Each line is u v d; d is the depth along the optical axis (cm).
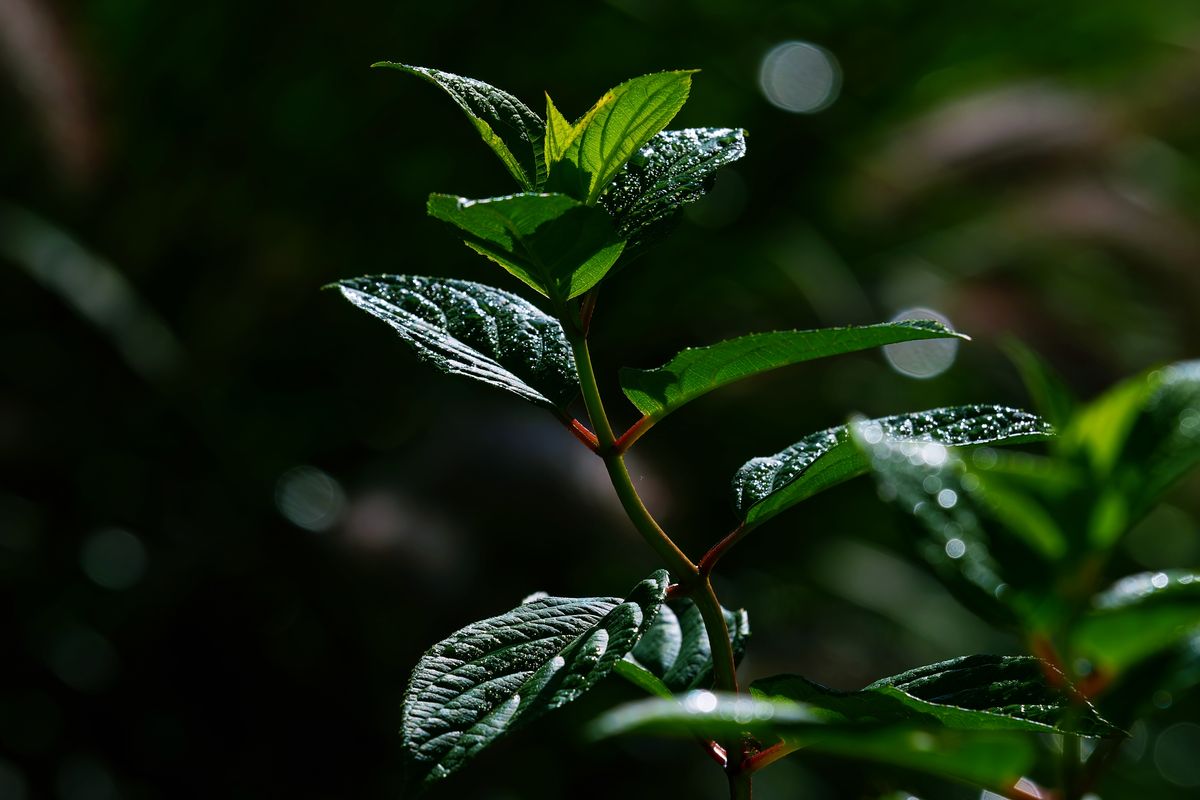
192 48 314
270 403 318
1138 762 312
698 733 133
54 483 291
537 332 137
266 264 322
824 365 354
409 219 327
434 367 134
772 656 287
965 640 322
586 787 272
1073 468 127
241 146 321
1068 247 357
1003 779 121
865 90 385
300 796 265
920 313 353
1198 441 127
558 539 267
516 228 131
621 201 136
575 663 129
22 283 306
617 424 312
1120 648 129
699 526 308
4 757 254
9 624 269
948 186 362
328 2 315
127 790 259
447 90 134
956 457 127
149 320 298
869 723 127
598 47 343
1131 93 384
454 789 260
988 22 384
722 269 338
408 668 263
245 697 272
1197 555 390
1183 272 348
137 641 273
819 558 334
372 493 281
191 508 294
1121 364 350
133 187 314
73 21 299
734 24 353
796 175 366
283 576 280
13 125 286
